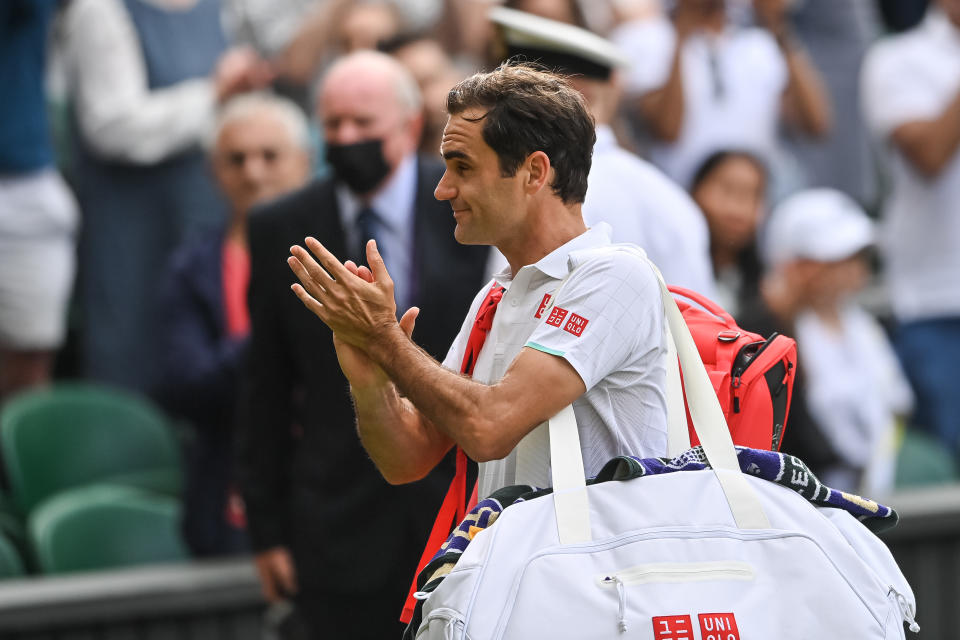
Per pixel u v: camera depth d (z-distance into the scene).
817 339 19.75
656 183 13.08
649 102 21.38
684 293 9.69
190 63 21.62
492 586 7.70
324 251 8.06
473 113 8.23
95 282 21.23
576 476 7.99
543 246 8.46
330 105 13.84
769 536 7.96
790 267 19.81
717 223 19.67
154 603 16.42
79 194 21.73
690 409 8.36
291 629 14.34
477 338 8.93
